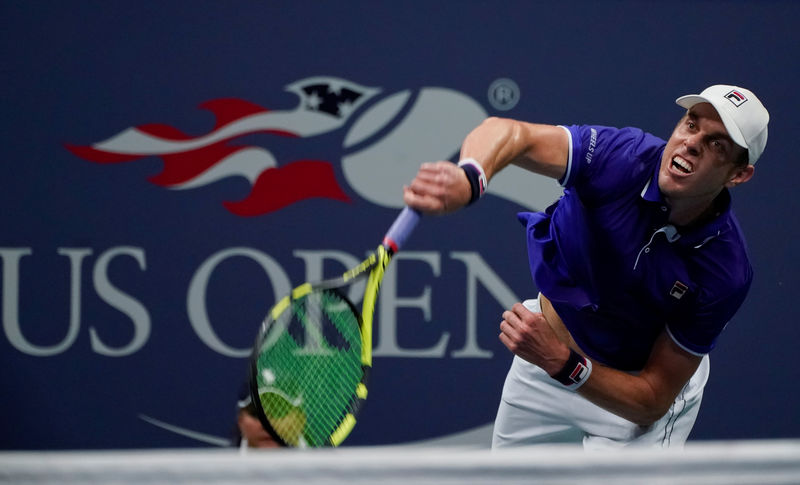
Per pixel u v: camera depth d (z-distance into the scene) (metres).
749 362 23.91
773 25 23.73
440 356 23.73
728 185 14.27
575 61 23.75
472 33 23.75
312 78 23.86
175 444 23.83
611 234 14.45
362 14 23.73
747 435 23.91
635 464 7.96
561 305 16.23
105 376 23.81
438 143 23.91
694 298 14.75
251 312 23.91
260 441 12.58
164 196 23.91
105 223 23.88
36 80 23.73
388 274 23.70
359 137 23.91
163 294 23.86
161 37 23.72
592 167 14.24
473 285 23.78
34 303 23.80
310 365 13.52
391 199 23.98
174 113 23.84
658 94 23.81
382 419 23.70
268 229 23.94
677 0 23.62
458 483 7.88
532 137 14.20
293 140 23.89
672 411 17.61
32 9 23.62
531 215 16.83
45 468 7.67
